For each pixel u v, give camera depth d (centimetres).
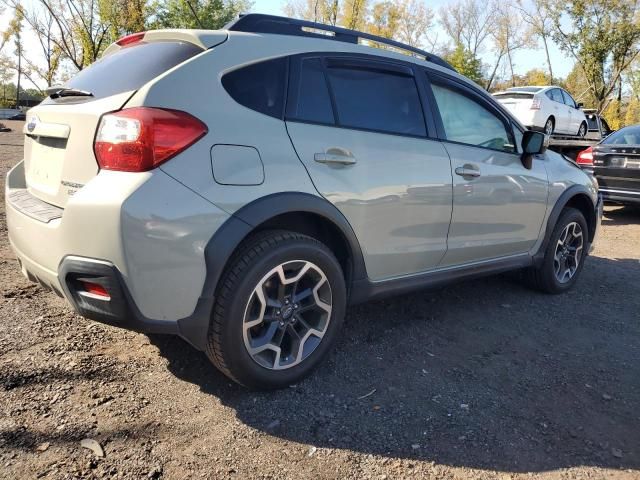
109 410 255
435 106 355
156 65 261
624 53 2820
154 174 230
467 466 233
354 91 312
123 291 230
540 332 385
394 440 248
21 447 225
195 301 244
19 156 1231
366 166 302
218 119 250
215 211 242
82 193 233
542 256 449
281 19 304
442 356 337
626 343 374
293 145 273
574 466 237
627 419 277
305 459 232
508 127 411
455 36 4128
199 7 3183
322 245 283
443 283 369
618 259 629
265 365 271
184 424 250
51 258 248
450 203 349
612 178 864
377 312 402
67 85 297
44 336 322
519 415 274
